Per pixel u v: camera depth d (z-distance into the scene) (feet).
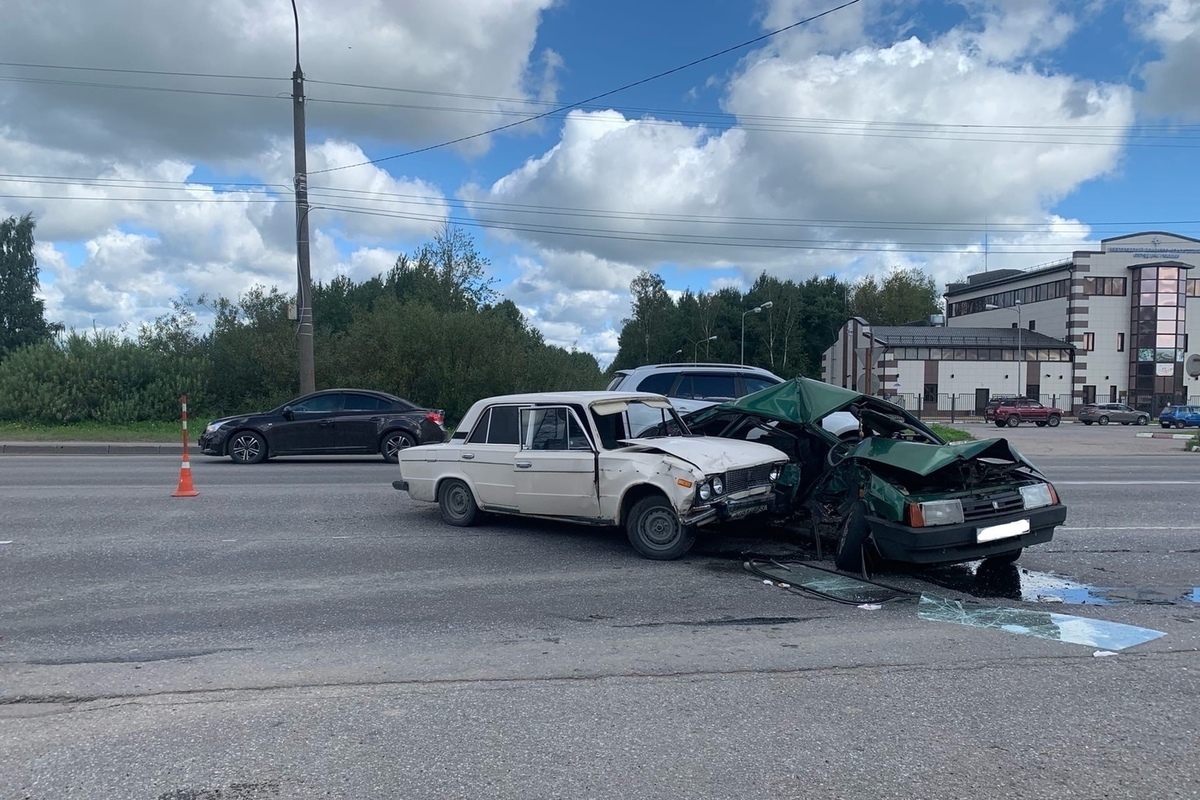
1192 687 14.98
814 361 299.99
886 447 23.98
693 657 16.65
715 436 29.14
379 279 201.57
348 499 36.73
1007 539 21.93
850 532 22.97
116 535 28.84
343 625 18.83
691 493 23.67
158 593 21.56
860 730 13.15
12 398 79.61
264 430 53.98
